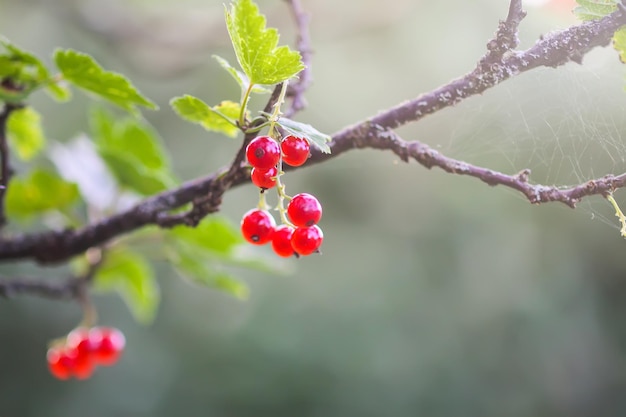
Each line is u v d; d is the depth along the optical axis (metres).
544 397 1.42
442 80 1.13
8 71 0.49
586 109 0.51
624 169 0.50
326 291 1.54
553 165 0.55
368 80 1.25
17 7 1.14
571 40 0.43
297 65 0.42
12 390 1.48
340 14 0.80
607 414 1.40
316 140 0.42
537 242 1.44
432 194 1.49
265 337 1.53
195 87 1.16
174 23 0.77
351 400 1.44
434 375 1.45
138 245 0.57
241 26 0.41
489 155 0.78
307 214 0.43
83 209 1.01
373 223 1.55
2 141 0.50
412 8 1.04
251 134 0.43
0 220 0.51
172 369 1.53
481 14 1.02
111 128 0.57
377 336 1.48
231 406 1.49
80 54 0.47
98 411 1.48
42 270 1.43
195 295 1.60
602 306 1.43
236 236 0.54
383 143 0.45
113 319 1.52
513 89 0.55
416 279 1.51
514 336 1.45
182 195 0.48
